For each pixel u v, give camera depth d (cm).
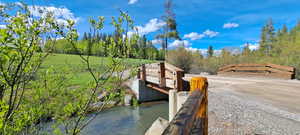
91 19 155
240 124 283
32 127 183
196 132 160
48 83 187
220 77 967
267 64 902
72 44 147
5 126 127
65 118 195
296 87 584
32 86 169
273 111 337
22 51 116
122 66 183
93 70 169
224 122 295
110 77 182
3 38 97
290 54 1276
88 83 196
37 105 181
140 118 694
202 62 1647
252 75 977
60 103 199
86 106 182
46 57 149
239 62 1484
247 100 423
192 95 138
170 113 406
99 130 562
